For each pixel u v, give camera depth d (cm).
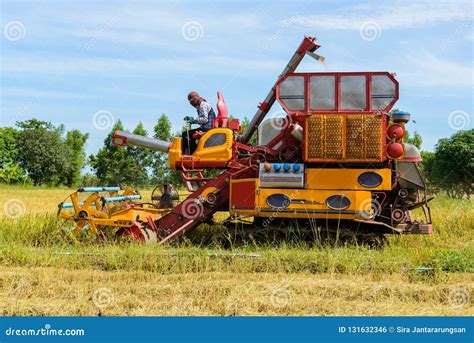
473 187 3781
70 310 711
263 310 716
